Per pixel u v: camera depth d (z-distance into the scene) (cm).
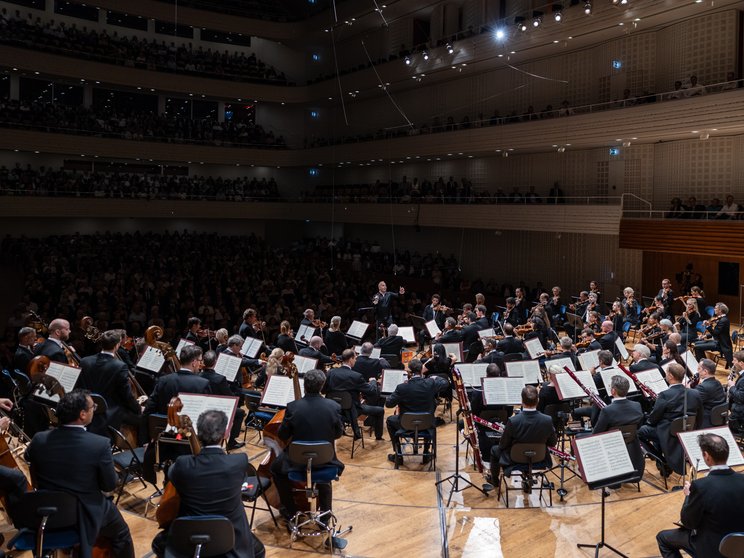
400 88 3250
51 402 711
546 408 894
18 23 2892
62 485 485
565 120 2266
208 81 3316
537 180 2755
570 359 972
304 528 673
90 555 487
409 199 2964
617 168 2423
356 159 3225
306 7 3584
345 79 3291
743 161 2027
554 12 2217
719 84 1811
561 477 781
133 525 672
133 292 2147
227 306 2261
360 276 2803
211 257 2886
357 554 630
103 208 3072
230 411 629
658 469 861
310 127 3888
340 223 3859
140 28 3459
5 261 2738
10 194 2817
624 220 2142
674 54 2166
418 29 3183
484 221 2628
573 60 2528
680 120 1898
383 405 1050
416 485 815
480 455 813
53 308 2081
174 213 3275
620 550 638
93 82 3103
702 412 793
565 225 2338
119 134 3098
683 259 2191
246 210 3469
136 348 1009
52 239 2948
